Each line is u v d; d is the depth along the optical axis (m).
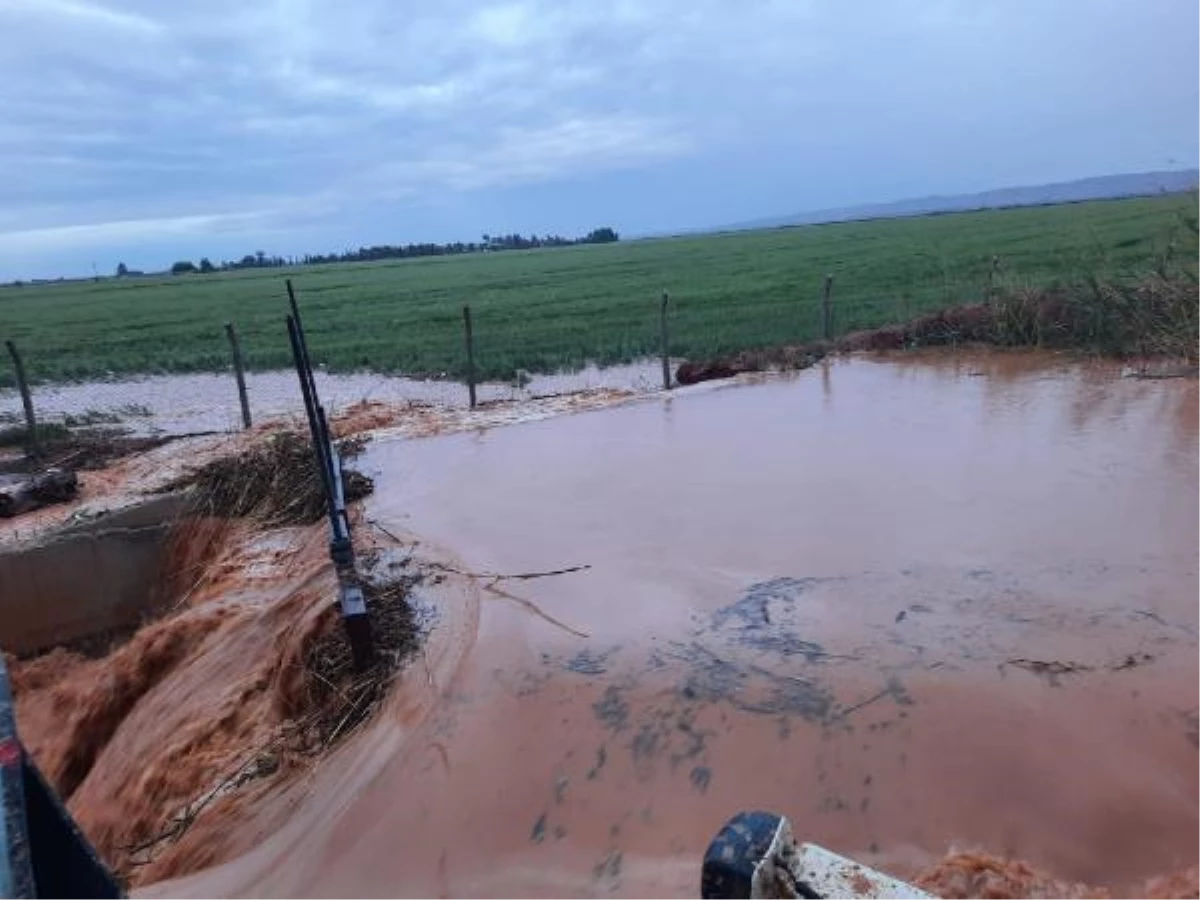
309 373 6.01
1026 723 4.13
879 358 13.70
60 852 2.45
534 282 57.81
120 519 9.98
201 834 5.09
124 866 5.40
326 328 34.31
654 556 6.49
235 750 5.94
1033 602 5.21
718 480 8.14
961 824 3.69
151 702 7.30
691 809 4.02
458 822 4.25
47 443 14.00
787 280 39.09
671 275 52.56
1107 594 5.23
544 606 5.89
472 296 47.66
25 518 10.27
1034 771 3.87
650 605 5.73
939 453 8.31
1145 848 3.46
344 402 17.06
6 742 2.29
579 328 26.61
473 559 6.84
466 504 8.25
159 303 62.12
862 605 5.37
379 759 4.82
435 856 4.11
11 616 9.46
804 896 1.92
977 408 9.95
